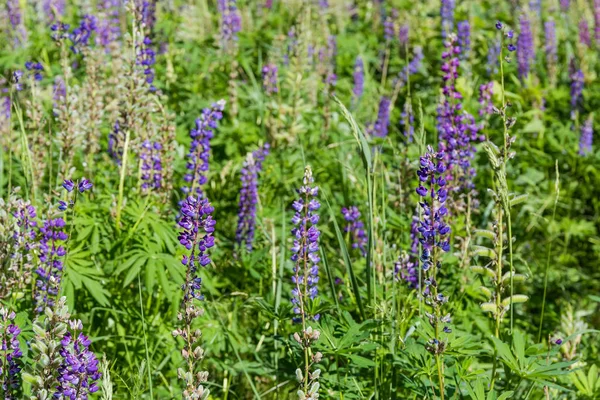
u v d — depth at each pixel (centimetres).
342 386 282
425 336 271
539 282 373
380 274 311
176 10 607
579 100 505
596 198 426
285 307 286
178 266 306
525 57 525
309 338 256
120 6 504
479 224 376
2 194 340
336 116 459
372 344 269
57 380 250
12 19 513
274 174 379
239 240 338
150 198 331
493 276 270
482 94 355
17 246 284
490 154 266
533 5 662
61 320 250
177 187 365
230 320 318
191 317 257
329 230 366
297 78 439
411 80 530
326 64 528
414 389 273
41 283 290
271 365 303
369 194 284
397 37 621
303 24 455
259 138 414
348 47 629
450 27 555
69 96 330
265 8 717
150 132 332
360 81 497
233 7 508
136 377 285
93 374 252
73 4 600
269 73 444
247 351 315
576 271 379
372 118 466
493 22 672
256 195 337
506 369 271
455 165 335
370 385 288
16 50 511
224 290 332
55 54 493
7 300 288
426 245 264
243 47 573
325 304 281
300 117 427
